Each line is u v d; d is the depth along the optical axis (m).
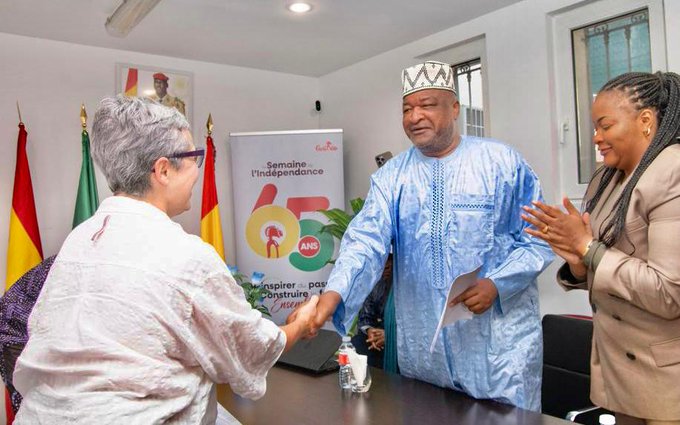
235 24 3.32
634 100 1.21
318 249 4.06
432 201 1.70
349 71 4.36
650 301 1.14
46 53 3.51
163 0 2.92
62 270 0.97
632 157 1.24
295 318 1.38
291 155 4.07
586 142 2.93
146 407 0.88
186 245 0.96
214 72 4.19
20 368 0.95
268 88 4.45
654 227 1.15
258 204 4.06
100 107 1.04
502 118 3.22
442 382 1.68
